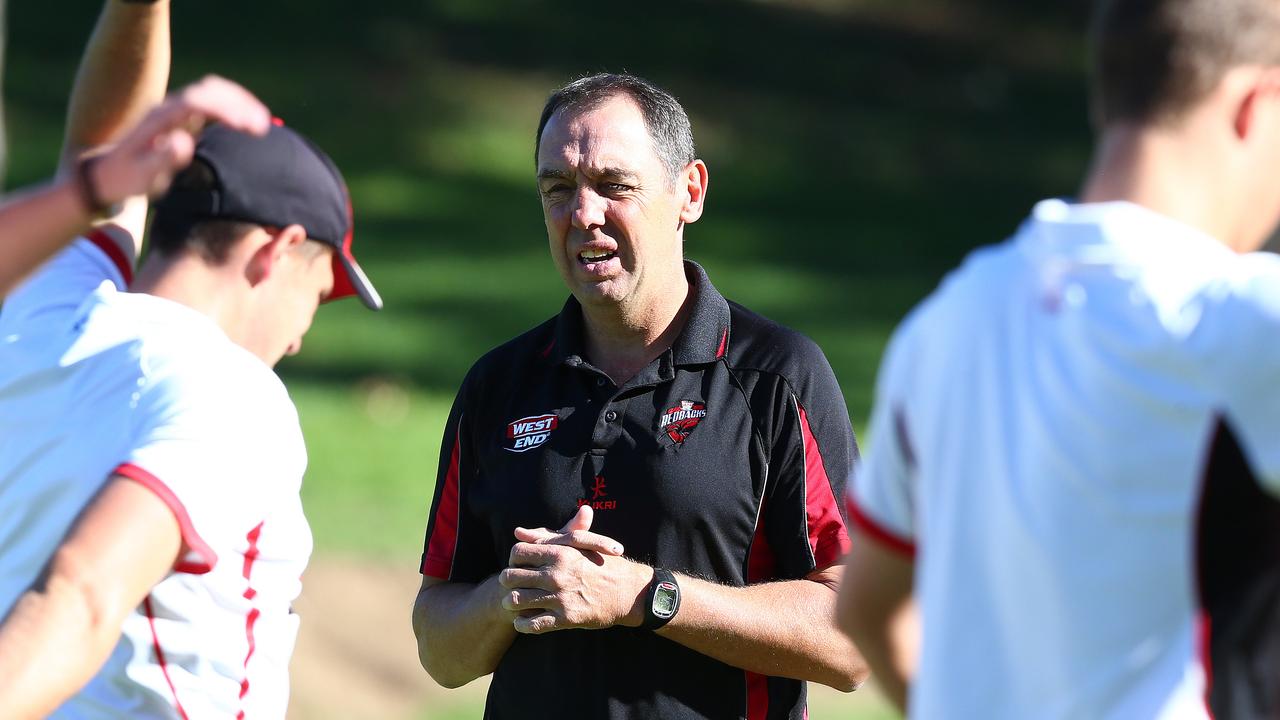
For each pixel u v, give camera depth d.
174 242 8.76
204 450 8.16
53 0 68.62
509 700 11.69
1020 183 64.81
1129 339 6.73
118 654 8.41
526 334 12.48
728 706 11.34
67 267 9.80
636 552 11.38
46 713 7.47
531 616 10.92
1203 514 6.65
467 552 12.16
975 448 7.25
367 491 29.86
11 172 49.81
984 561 7.16
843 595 8.12
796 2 87.50
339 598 25.05
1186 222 7.00
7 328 9.32
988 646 7.12
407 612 25.03
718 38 79.00
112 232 10.34
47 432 8.52
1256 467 6.57
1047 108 75.69
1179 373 6.64
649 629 10.94
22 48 62.41
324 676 22.86
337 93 63.66
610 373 12.00
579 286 11.70
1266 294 6.57
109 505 7.86
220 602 8.52
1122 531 6.73
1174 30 6.90
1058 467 6.84
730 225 56.19
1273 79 6.92
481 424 12.09
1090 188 7.25
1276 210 7.27
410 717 22.09
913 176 64.62
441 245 50.59
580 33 76.31
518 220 54.56
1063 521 6.81
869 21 86.19
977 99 75.75
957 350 7.40
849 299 48.50
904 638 8.05
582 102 11.75
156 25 10.44
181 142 7.31
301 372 37.47
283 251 8.82
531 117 65.25
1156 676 6.73
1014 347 7.17
